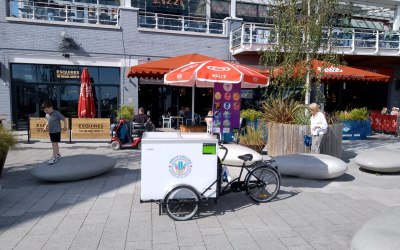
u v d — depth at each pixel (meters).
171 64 10.23
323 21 8.89
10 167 7.82
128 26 15.96
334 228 4.44
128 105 14.95
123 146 10.39
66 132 11.43
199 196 4.66
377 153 7.77
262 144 9.29
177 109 17.44
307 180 6.91
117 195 5.73
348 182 6.86
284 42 9.27
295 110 9.09
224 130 9.74
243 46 15.83
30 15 15.18
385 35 17.50
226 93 9.64
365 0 18.47
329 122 9.07
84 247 3.79
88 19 15.79
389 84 19.94
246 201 5.51
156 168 4.59
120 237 4.07
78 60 15.41
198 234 4.19
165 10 18.36
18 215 4.75
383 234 3.24
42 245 3.83
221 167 5.00
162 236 4.11
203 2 19.17
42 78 15.24
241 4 19.80
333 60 9.31
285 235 4.20
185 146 4.61
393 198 5.79
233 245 3.90
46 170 6.32
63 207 5.10
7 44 14.50
